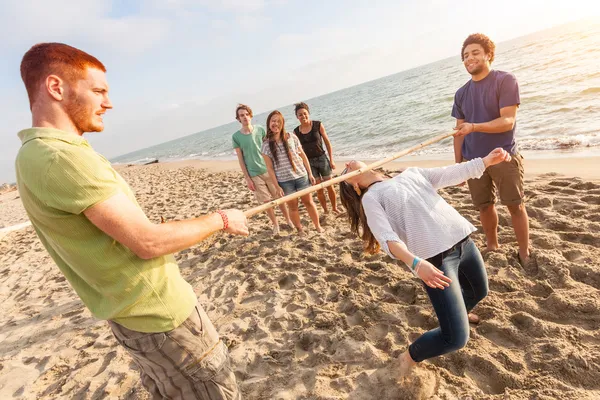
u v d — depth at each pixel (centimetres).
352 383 218
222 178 1230
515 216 296
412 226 187
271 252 451
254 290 367
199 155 2984
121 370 283
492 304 262
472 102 296
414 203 190
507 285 279
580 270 274
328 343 262
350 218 224
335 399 208
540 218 375
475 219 403
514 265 305
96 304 132
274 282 371
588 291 250
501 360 214
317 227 480
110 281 124
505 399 185
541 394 183
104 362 300
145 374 151
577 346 209
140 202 1021
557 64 1838
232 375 156
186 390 145
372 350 240
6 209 1622
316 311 300
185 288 144
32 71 117
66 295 459
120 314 128
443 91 2242
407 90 3341
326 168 520
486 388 202
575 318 235
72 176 108
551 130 807
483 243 349
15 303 472
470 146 304
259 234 522
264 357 260
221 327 314
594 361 196
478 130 272
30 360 329
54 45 121
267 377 241
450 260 187
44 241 137
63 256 123
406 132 1338
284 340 277
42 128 115
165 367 140
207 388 147
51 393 277
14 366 324
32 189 111
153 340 133
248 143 469
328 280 353
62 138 114
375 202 191
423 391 201
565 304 243
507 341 229
